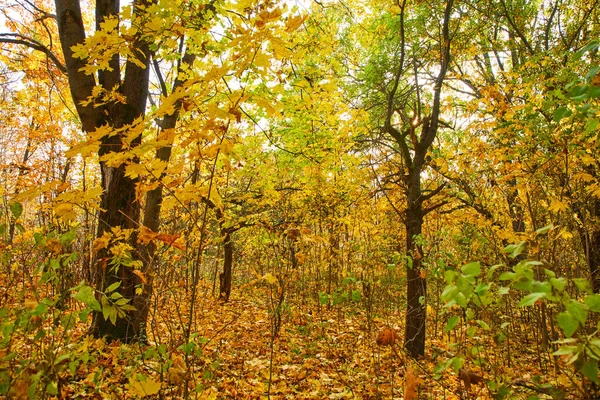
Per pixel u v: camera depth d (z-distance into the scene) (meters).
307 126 5.94
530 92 4.35
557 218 4.47
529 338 5.09
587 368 1.04
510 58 10.03
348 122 6.34
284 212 8.01
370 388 3.95
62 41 4.78
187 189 2.00
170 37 3.10
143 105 5.05
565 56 4.50
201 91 1.88
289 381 4.56
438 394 3.68
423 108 8.56
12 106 9.32
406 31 8.16
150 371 2.72
